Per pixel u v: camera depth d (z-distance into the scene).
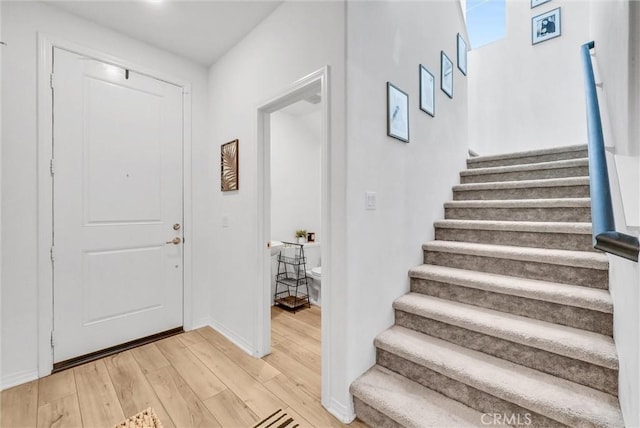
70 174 2.12
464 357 1.55
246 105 2.39
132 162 2.43
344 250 1.59
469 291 1.86
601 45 1.32
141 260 2.48
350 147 1.60
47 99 2.02
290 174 3.87
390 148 1.94
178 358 2.23
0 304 1.83
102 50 2.27
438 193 2.63
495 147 4.18
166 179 2.63
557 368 1.37
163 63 2.61
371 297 1.76
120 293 2.36
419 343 1.70
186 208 2.75
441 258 2.23
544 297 1.57
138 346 2.41
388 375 1.68
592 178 0.77
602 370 1.26
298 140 3.96
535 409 1.22
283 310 3.33
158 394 1.79
